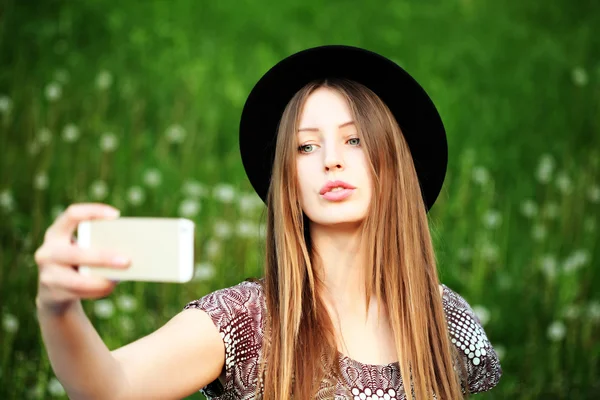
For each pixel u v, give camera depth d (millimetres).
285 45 7480
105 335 4410
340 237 2473
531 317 5148
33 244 5090
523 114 7188
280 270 2404
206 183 5891
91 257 1474
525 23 8094
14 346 4574
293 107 2480
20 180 5676
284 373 2297
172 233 1518
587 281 5445
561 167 6730
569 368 4852
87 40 7188
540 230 5664
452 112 7012
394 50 7562
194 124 6402
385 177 2469
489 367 2656
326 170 2393
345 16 7816
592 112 7246
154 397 2043
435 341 2508
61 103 6355
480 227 5730
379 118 2488
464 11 8047
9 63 6824
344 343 2418
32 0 7363
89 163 5883
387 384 2371
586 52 7828
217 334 2254
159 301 4789
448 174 6387
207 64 7113
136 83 6801
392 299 2459
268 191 2541
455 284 5336
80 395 1785
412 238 2514
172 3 7633
